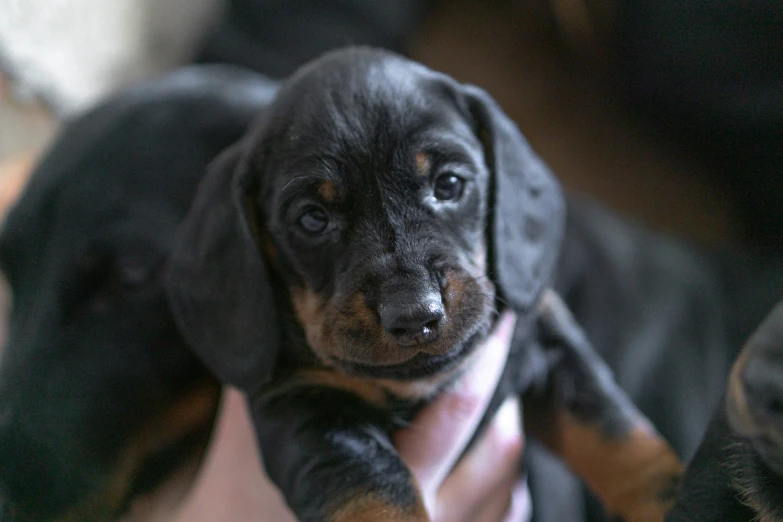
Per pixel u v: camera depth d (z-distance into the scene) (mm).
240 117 333
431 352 258
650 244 392
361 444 264
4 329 335
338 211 263
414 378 263
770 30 371
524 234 292
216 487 316
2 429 300
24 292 316
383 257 257
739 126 394
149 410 309
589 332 362
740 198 422
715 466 221
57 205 316
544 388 311
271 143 274
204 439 334
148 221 314
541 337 311
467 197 274
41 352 305
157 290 312
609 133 484
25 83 438
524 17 519
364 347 256
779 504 205
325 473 258
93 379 303
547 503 345
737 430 212
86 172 318
